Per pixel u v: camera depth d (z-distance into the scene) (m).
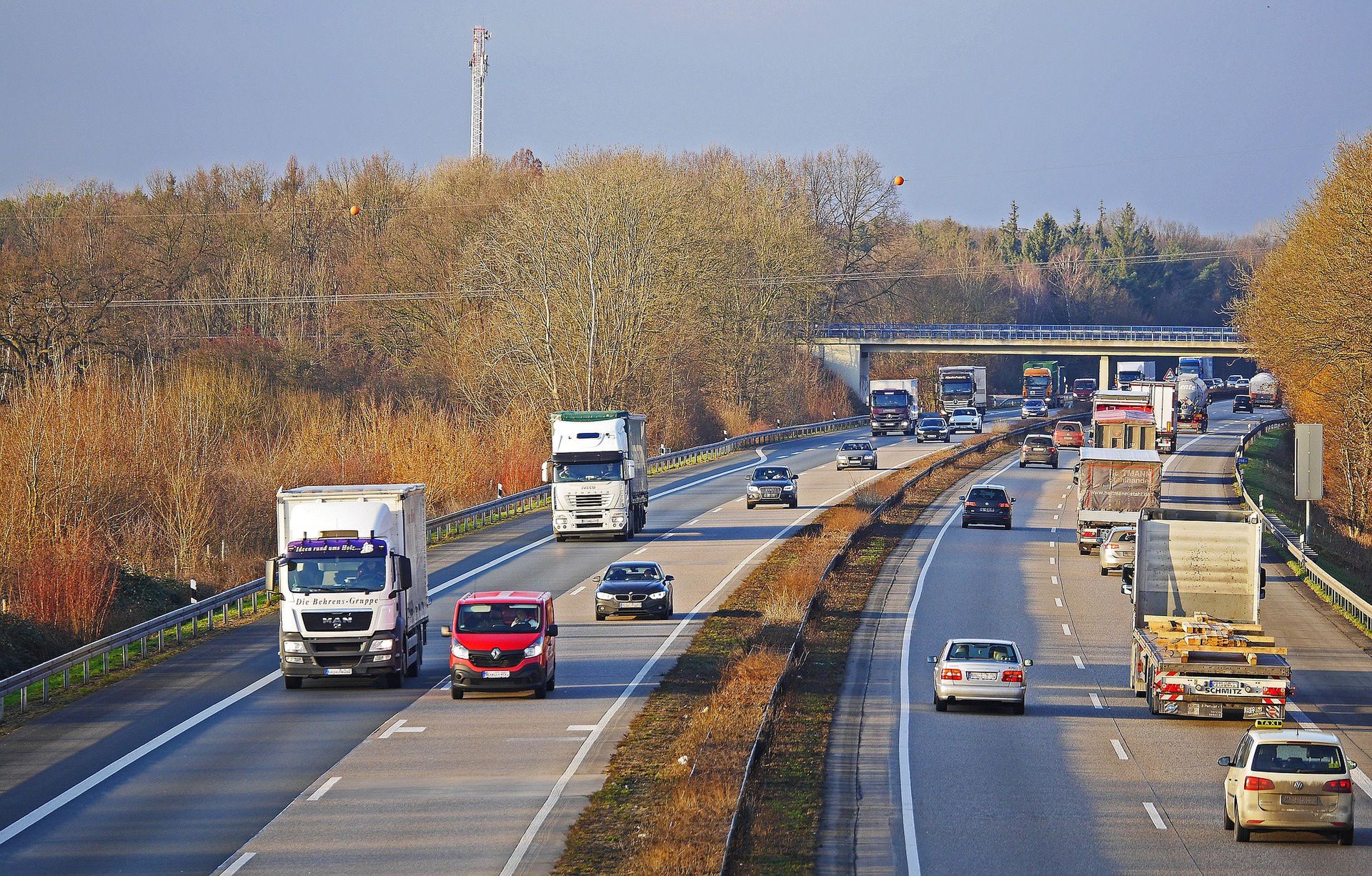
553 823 63.44
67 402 154.75
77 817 64.88
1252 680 86.38
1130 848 60.88
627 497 169.62
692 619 121.44
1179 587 98.69
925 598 136.50
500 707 88.75
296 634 93.00
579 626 119.00
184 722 85.06
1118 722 87.94
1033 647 114.31
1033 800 69.19
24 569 121.69
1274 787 60.78
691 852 56.75
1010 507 191.75
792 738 82.31
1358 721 89.88
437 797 67.88
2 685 84.81
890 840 62.28
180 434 169.75
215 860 58.06
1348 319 194.62
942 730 85.62
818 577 138.50
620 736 80.75
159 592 133.62
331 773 72.50
